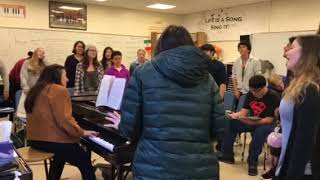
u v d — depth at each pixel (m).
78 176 3.86
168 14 9.55
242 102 4.79
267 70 7.02
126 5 8.45
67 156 2.90
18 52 7.53
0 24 7.30
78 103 3.59
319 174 1.50
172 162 1.64
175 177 1.64
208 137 1.77
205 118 1.73
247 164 4.44
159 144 1.65
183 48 1.66
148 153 1.68
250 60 5.32
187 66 1.63
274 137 2.27
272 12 7.52
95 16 8.48
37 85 2.94
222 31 8.70
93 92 4.45
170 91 1.66
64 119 2.80
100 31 8.57
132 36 9.03
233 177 3.97
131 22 8.99
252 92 4.20
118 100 2.97
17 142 3.22
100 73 5.06
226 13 8.56
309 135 1.47
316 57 1.57
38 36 7.74
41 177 3.76
